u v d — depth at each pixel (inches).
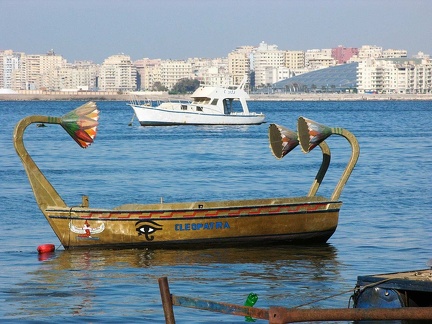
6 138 3634.4
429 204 1587.1
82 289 945.5
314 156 2699.3
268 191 1803.6
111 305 877.2
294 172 2209.6
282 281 981.2
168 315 602.5
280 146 1207.6
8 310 857.5
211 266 1061.1
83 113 1146.0
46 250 1143.6
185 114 4749.0
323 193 1760.6
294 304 872.3
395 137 3828.7
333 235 1264.8
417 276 739.4
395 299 711.1
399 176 2095.2
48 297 910.4
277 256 1119.0
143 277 1003.3
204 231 1147.3
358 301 729.6
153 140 3602.4
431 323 703.1
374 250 1155.9
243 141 3555.6
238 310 606.9
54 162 2495.1
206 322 808.9
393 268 1048.8
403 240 1225.4
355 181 1983.3
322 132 1190.9
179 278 999.0
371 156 2723.9
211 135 3983.8
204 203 1146.7
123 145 3275.1
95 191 1802.4
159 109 4776.1
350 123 5511.8
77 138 1146.0
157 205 1141.7
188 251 1146.0
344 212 1488.7
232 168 2333.9
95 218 1139.9
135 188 1859.0
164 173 2190.0
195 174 2170.3
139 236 1139.9
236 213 1152.2
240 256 1118.4
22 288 950.4
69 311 853.8
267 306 865.5
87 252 1140.5
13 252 1148.5
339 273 1022.4
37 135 3821.4
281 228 1170.6
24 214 1469.0
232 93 4810.5
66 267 1055.6
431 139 3681.1
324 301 884.0
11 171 2206.0
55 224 1149.1
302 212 1173.7
